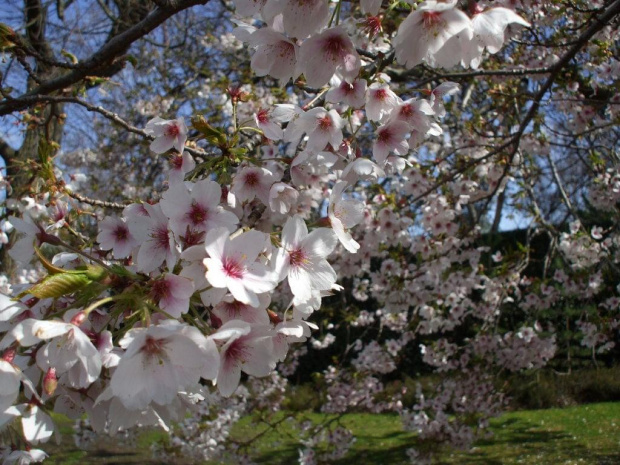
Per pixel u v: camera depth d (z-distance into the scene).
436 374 10.48
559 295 5.99
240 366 1.12
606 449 7.29
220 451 6.05
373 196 5.00
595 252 5.41
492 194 5.02
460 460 7.23
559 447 7.56
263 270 1.10
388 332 11.66
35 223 1.36
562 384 10.34
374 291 5.99
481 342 6.00
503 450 7.57
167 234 1.18
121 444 7.18
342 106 1.86
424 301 5.29
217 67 7.68
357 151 1.82
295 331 1.15
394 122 1.70
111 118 2.41
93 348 0.98
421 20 1.18
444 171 5.40
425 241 4.95
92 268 1.06
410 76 4.12
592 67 4.28
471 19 1.23
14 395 1.00
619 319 5.83
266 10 1.22
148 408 1.11
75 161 7.79
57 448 7.93
